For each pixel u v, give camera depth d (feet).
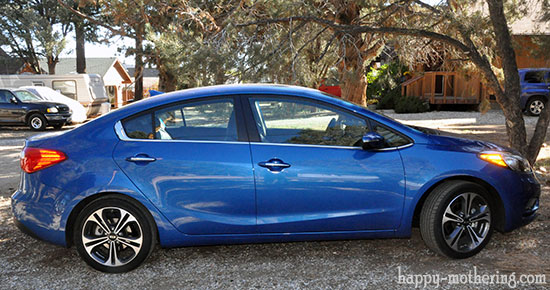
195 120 13.05
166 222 12.71
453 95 71.67
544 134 22.31
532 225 15.89
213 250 14.75
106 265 12.82
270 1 26.07
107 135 12.87
